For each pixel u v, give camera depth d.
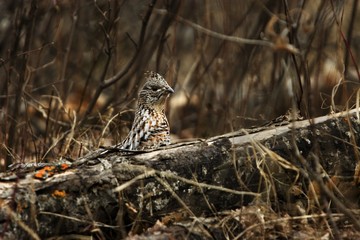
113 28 12.72
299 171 7.77
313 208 7.86
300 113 9.41
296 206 7.87
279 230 7.50
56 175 7.32
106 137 11.77
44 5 13.54
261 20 13.57
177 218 7.55
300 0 12.52
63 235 7.16
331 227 7.72
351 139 8.17
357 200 8.20
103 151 8.08
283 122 8.48
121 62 15.55
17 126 11.46
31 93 13.44
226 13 14.20
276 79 14.03
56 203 7.09
